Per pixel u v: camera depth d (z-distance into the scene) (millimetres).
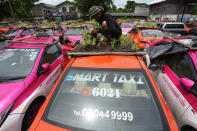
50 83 3156
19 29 9875
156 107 1551
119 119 1513
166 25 11180
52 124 1489
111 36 2494
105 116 1544
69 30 8703
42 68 3000
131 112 1551
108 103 1645
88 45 2441
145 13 54969
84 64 1994
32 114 2484
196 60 2297
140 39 5918
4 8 35406
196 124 1767
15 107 2131
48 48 3617
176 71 2646
